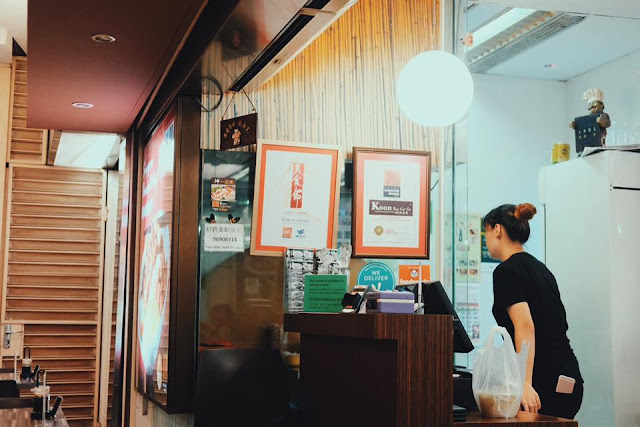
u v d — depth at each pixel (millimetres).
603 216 4383
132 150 5875
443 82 4395
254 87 4500
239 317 4426
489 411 2928
